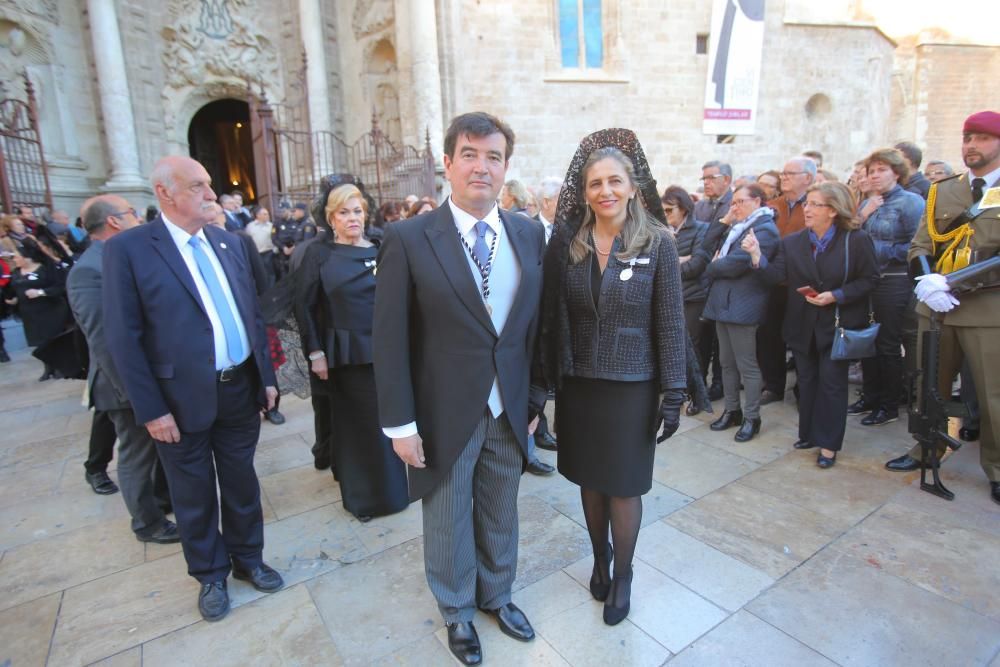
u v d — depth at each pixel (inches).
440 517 76.5
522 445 76.8
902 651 76.8
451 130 70.7
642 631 82.4
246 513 94.4
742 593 89.6
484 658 78.5
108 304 78.7
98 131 480.1
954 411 113.0
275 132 411.5
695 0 559.8
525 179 538.6
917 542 101.1
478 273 72.4
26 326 236.5
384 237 72.7
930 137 855.1
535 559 101.2
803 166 168.4
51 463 154.4
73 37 463.8
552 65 535.8
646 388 79.7
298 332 118.8
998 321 110.3
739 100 582.2
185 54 497.4
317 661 79.5
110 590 97.3
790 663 75.5
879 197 161.8
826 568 94.9
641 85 558.3
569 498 123.0
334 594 94.3
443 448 72.7
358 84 528.4
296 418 183.9
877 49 652.1
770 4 584.7
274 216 390.9
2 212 326.6
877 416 158.9
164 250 82.3
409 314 73.3
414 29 466.0
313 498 128.4
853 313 127.6
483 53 519.2
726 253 148.2
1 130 355.6
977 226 112.1
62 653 82.4
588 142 80.0
